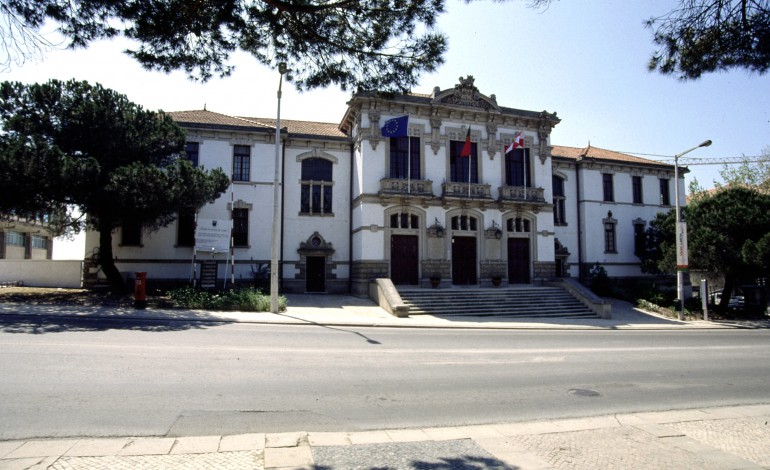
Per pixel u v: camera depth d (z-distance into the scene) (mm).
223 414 6641
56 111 20172
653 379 10031
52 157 18078
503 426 6602
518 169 30000
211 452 5211
